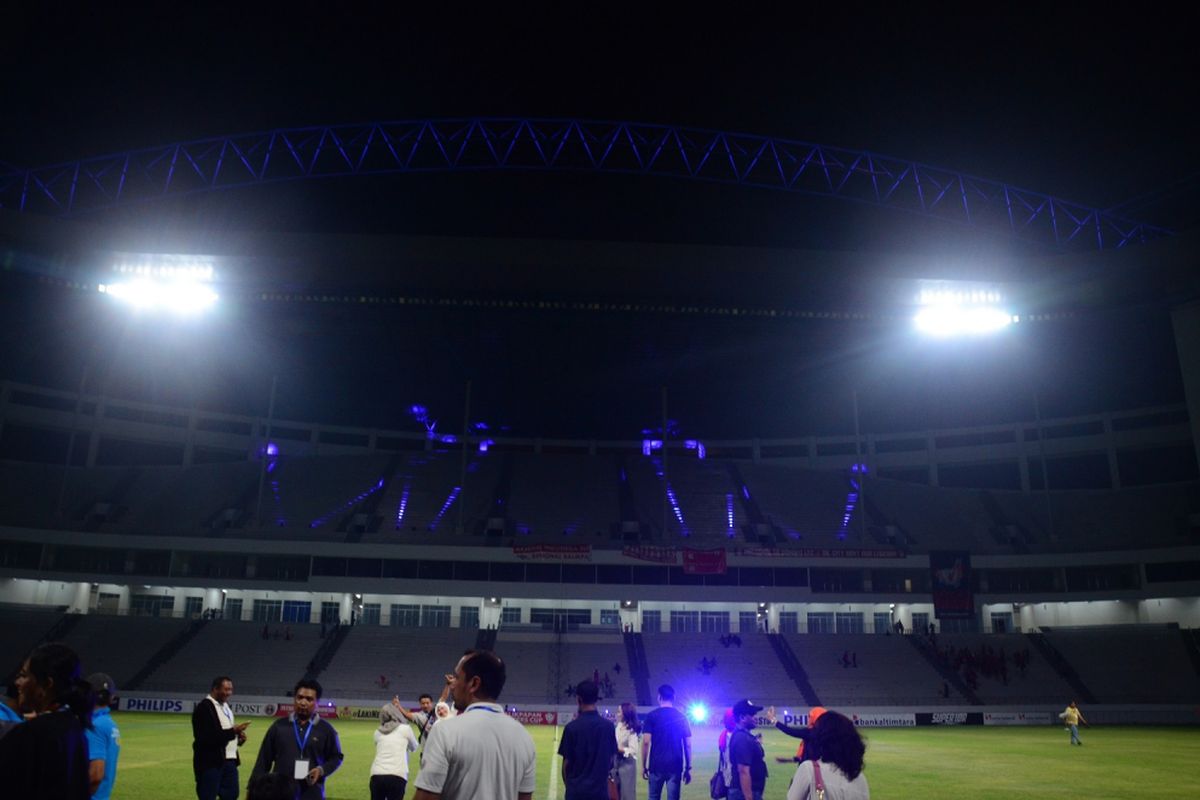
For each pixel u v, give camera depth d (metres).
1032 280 55.72
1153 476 85.12
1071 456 88.19
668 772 12.67
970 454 91.38
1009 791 22.28
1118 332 70.94
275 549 69.25
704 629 72.62
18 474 79.12
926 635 69.69
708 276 57.41
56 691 5.50
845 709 58.69
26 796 4.75
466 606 71.50
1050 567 72.12
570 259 56.50
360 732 43.97
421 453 88.75
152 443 88.19
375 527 74.44
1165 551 68.88
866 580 72.00
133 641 63.94
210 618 67.62
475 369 82.94
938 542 78.06
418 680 61.56
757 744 10.98
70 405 84.94
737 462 90.38
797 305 59.94
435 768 5.28
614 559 69.81
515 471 86.25
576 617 71.75
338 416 93.88
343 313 71.06
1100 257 53.75
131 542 68.69
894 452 94.31
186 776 22.53
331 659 63.25
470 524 76.00
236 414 92.00
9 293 65.38
